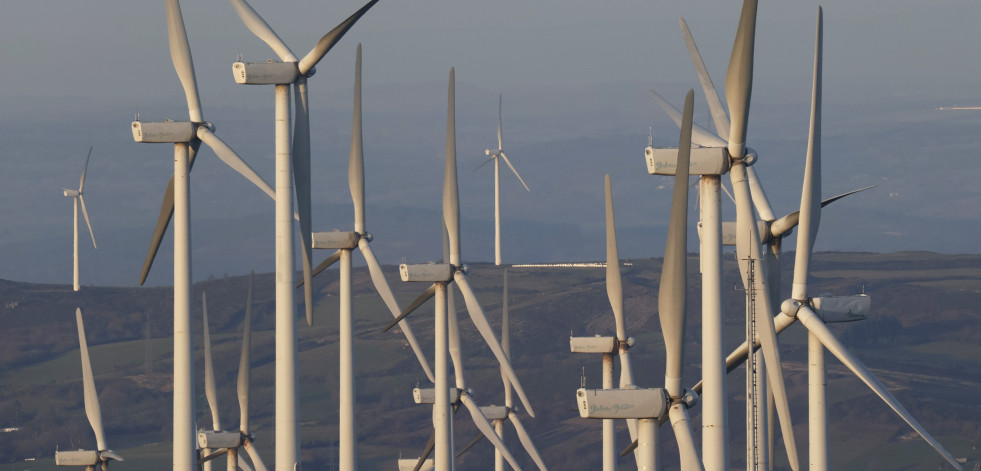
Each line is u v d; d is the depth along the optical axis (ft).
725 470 412.57
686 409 383.86
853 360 494.18
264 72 526.57
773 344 448.65
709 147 412.98
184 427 534.37
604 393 382.42
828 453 513.04
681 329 380.37
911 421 469.16
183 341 533.14
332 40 521.65
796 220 513.04
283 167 533.55
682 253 377.09
